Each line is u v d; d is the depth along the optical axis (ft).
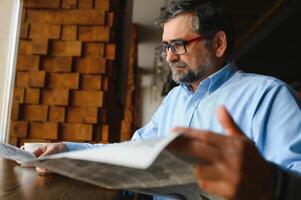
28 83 7.11
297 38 12.23
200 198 2.26
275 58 15.21
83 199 2.57
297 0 9.28
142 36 19.62
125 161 1.48
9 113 7.09
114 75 7.75
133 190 2.49
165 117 4.42
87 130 7.04
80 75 7.18
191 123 3.95
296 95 3.29
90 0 7.30
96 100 7.11
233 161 1.37
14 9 7.30
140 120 31.07
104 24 7.25
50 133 7.01
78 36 7.25
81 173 2.25
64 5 7.27
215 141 1.39
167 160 1.75
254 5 11.57
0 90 7.07
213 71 3.98
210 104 3.84
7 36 7.21
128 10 10.29
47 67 7.18
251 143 1.43
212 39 3.90
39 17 7.27
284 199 1.54
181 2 3.78
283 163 2.48
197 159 1.45
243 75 3.92
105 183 2.39
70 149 3.67
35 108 7.07
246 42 14.21
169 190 2.40
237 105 3.54
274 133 2.93
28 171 3.52
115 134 8.67
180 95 4.38
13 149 3.21
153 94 33.40
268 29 11.81
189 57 3.83
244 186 1.38
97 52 7.23
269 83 3.42
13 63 7.18
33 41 7.20
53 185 2.96
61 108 7.09
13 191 2.61
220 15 3.90
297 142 2.64
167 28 3.89
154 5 14.83
